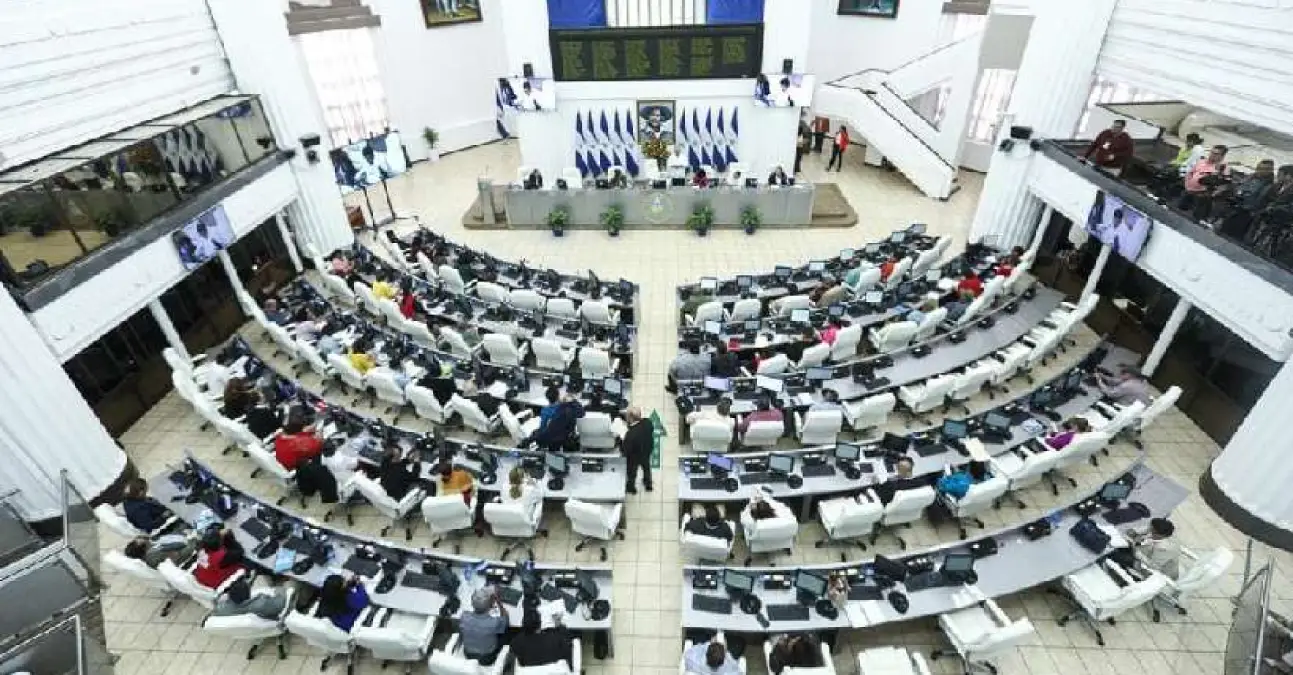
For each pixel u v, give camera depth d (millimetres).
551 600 8797
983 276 16172
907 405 12711
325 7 23766
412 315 15391
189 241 14086
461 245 19297
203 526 9961
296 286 17531
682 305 15828
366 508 11688
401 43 26016
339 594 8516
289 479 11312
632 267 19688
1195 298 12133
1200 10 12727
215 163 15570
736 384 12523
